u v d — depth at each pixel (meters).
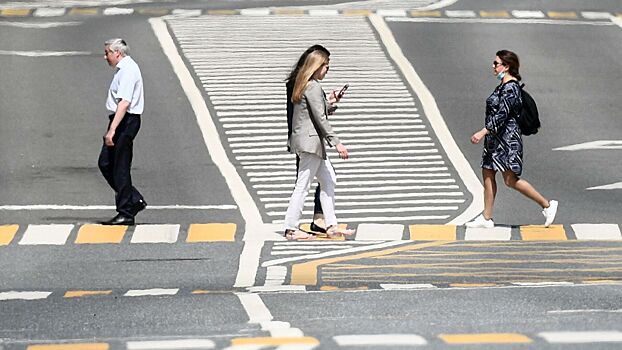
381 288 23.52
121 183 32.41
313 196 37.06
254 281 24.89
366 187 37.66
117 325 19.52
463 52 55.91
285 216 33.53
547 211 31.95
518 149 31.80
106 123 45.31
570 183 38.09
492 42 57.97
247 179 38.50
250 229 32.09
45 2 70.12
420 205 35.44
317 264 26.91
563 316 19.25
